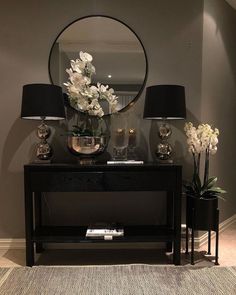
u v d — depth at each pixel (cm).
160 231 226
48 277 198
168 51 248
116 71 247
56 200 250
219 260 223
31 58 244
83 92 220
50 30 244
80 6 245
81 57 224
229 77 290
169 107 216
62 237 213
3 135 246
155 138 250
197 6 247
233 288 183
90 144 217
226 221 296
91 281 192
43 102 207
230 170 299
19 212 248
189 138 225
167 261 225
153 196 252
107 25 246
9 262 222
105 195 251
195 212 215
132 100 248
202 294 176
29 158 247
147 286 185
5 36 242
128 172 209
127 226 239
